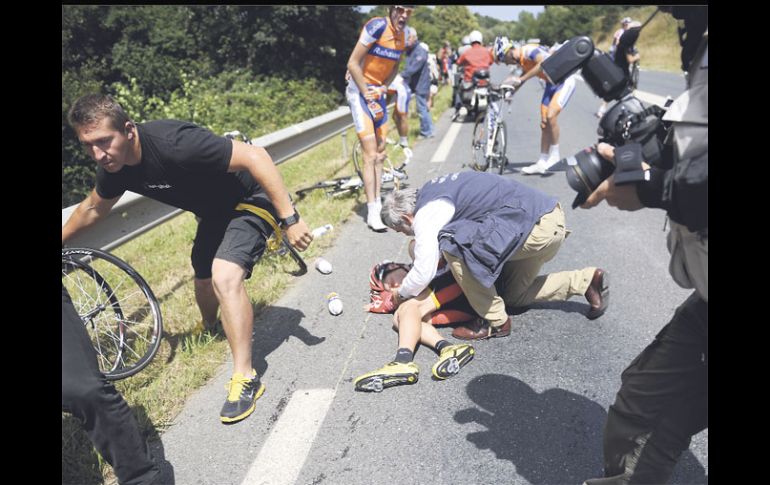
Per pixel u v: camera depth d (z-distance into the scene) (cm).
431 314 330
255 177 270
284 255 463
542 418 254
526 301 346
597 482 180
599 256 443
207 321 357
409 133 1087
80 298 316
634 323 335
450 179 305
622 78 167
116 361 305
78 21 2583
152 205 415
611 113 168
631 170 151
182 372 310
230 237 284
